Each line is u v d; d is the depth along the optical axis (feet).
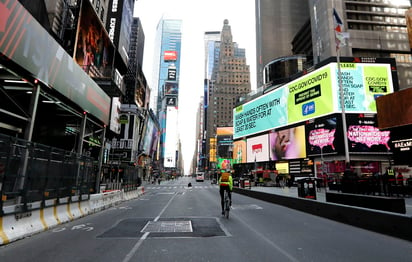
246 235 22.53
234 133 284.61
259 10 421.18
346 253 17.12
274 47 394.32
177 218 32.40
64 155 31.09
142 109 255.09
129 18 167.63
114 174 121.29
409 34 72.23
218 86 535.19
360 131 150.41
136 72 247.09
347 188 50.83
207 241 20.26
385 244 19.62
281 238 21.43
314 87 174.40
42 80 32.19
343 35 61.98
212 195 77.51
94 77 67.77
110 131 134.10
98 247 18.45
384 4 222.07
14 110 40.01
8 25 25.58
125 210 41.65
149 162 315.17
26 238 21.56
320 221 30.45
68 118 54.90
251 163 242.78
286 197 46.21
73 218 31.35
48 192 27.30
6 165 21.04
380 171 144.46
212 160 453.17
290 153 191.11
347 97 157.07
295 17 404.98
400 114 70.54
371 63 163.12
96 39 71.10
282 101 205.57
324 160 160.04
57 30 66.54
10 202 21.36
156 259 15.64
